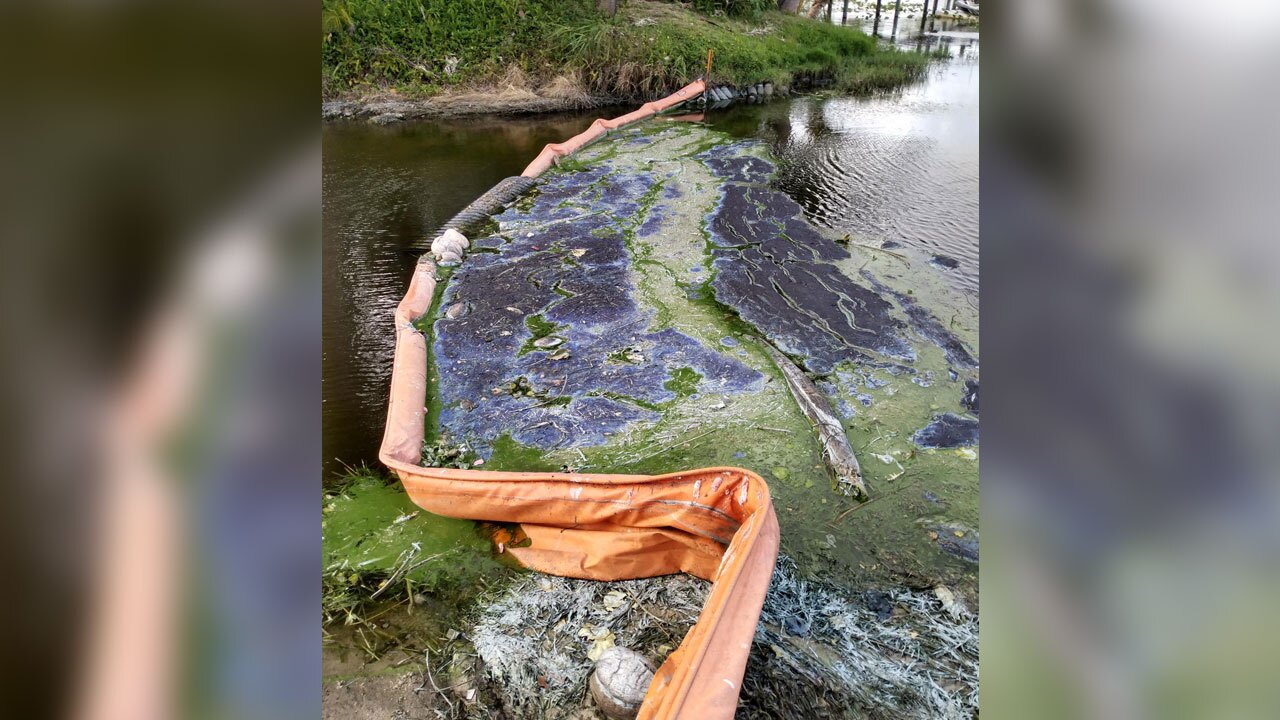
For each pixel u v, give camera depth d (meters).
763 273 4.47
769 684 1.99
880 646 2.12
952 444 2.98
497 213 5.56
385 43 8.62
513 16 9.09
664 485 2.35
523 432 3.08
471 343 3.75
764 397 3.27
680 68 9.19
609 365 3.54
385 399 3.29
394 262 4.68
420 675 2.06
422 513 2.63
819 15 13.38
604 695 1.90
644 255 4.77
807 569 2.38
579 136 7.35
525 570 2.40
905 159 6.69
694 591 2.30
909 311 4.01
